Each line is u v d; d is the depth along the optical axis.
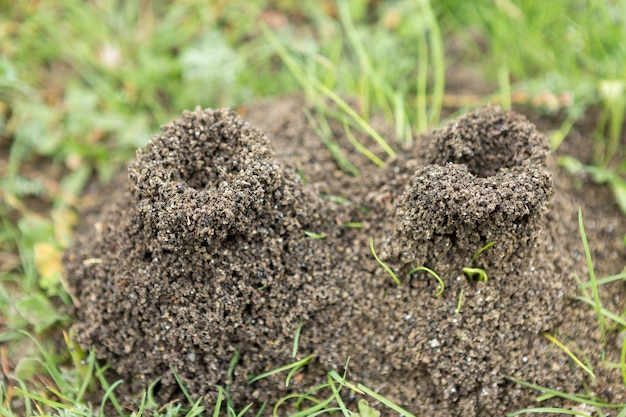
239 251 0.18
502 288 0.18
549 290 0.18
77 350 0.19
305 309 0.18
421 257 0.18
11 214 0.22
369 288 0.18
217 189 0.17
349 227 0.19
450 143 0.18
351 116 0.21
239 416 0.18
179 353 0.18
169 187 0.17
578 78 0.22
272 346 0.18
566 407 0.18
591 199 0.20
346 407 0.18
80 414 0.18
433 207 0.17
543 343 0.18
